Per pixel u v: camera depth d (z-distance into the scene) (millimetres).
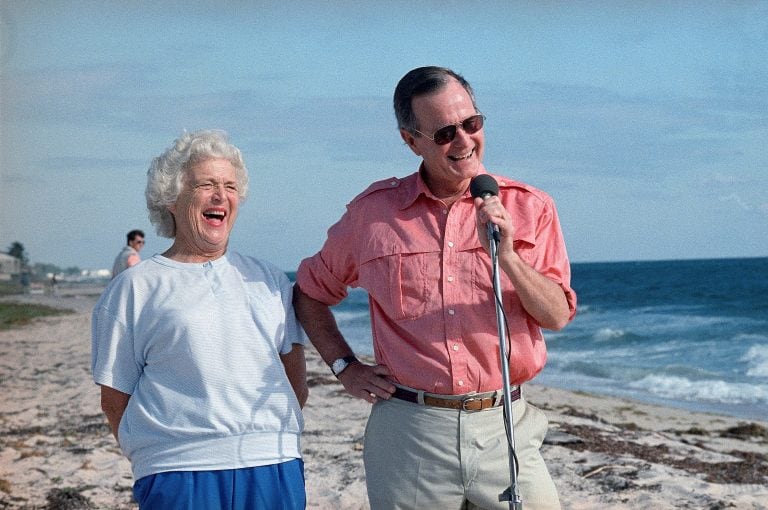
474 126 3018
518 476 3068
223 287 3023
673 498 6000
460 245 3041
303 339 3293
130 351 2969
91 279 94812
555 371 18516
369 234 3156
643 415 11875
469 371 3012
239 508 2898
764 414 13016
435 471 3057
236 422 2910
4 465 6598
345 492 5961
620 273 91188
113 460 6805
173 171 3004
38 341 19844
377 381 3143
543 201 3131
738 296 47094
